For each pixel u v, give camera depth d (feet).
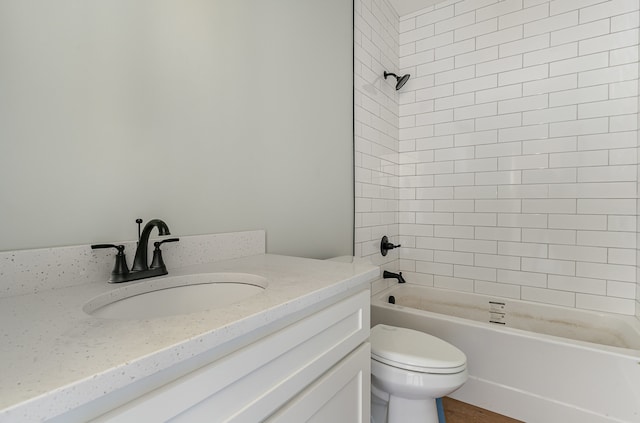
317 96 5.35
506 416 5.01
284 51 4.67
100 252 2.69
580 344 4.52
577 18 6.22
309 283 2.49
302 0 5.01
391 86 7.95
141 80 2.99
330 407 2.48
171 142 3.25
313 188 5.28
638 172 5.70
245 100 4.06
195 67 3.47
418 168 8.07
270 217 4.45
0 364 1.21
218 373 1.60
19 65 2.27
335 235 5.84
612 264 5.94
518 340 4.91
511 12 6.87
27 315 1.82
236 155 3.95
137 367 1.26
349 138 6.25
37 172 2.37
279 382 2.00
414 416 3.90
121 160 2.86
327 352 2.45
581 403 4.44
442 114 7.73
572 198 6.29
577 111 6.22
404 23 8.29
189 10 3.41
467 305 7.22
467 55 7.40
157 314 2.70
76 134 2.57
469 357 5.32
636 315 5.64
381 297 6.98
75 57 2.55
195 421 1.52
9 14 2.22
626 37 5.82
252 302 1.99
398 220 8.30
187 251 3.33
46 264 2.38
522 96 6.76
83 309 2.02
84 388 1.11
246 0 4.06
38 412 1.00
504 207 6.98
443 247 7.73
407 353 3.80
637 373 4.09
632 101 5.77
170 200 3.25
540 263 6.60
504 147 6.97
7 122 2.23
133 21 2.93
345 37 6.10
